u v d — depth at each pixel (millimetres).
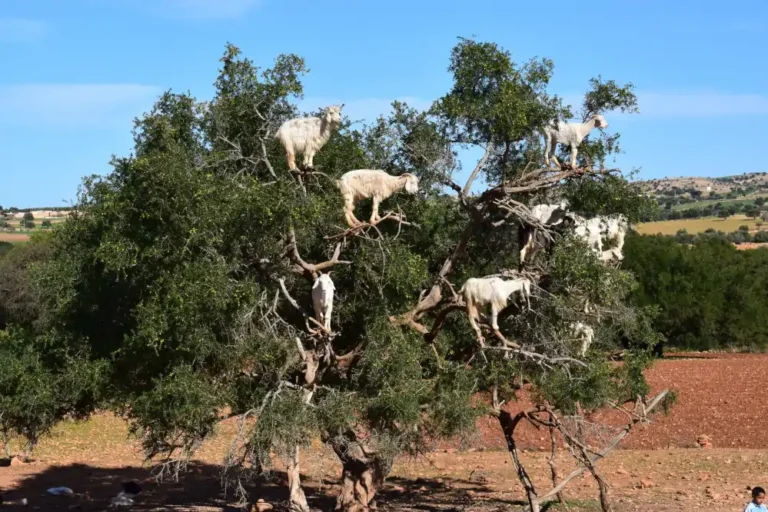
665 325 56719
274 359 14656
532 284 15555
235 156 16016
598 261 15602
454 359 17891
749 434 29922
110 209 14867
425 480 24703
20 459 30547
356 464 17750
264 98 16234
